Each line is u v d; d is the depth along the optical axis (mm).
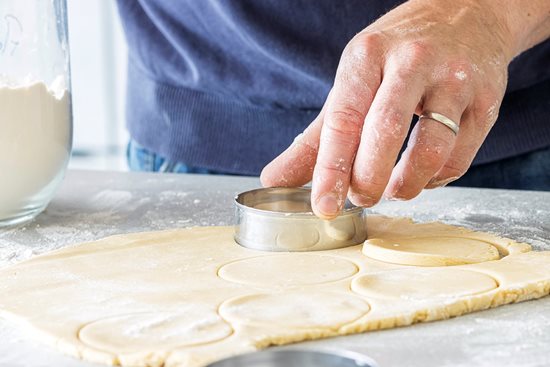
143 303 854
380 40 1027
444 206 1305
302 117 1625
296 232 1038
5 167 1138
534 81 1554
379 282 904
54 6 1196
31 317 819
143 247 1059
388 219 1175
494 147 1601
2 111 1123
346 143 973
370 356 750
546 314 848
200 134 1696
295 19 1510
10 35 1152
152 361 727
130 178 1533
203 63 1620
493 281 900
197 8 1580
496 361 738
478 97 1061
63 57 1226
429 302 839
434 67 1009
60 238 1143
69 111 1243
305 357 696
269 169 1130
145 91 1764
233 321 800
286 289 889
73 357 755
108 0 4133
